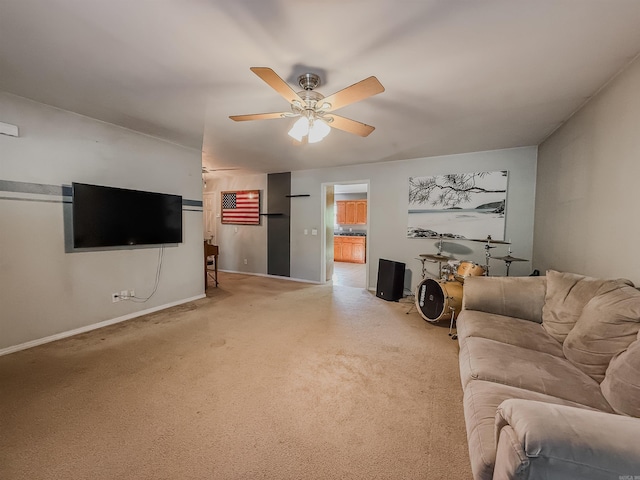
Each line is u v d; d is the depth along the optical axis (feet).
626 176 6.10
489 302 7.77
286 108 8.70
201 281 14.48
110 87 7.44
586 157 7.91
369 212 16.39
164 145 12.28
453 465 4.61
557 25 4.95
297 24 4.97
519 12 4.64
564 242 9.30
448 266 12.13
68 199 9.34
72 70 6.62
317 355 8.34
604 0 4.36
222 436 5.17
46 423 5.41
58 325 9.23
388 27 5.03
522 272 12.78
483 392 4.30
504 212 13.01
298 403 6.12
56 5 4.53
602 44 5.45
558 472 2.45
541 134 10.82
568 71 6.43
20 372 7.20
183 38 5.41
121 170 10.73
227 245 21.79
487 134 10.88
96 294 10.21
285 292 15.89
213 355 8.27
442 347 8.93
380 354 8.42
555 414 2.76
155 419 5.57
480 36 5.27
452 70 6.45
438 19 4.82
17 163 8.25
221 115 9.29
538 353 5.53
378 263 15.76
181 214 12.91
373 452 4.86
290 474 4.42
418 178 14.93
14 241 8.27
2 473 4.34
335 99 5.96
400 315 12.05
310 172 18.37
